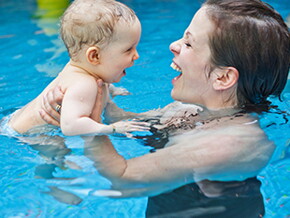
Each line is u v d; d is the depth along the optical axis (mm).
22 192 1986
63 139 2422
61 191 1971
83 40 2617
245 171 1979
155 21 6094
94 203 1889
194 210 1830
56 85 2652
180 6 7020
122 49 2676
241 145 2107
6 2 7816
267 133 2281
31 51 4777
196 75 2404
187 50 2396
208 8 2344
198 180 1941
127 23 2646
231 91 2406
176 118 2566
